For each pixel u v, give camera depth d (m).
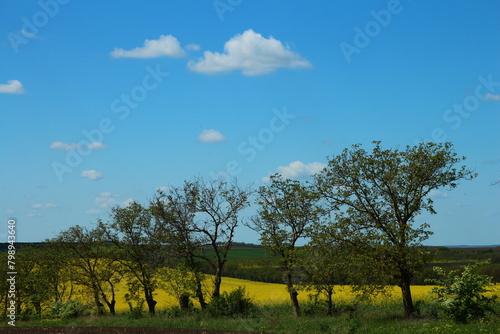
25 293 40.62
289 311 33.41
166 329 24.28
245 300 32.81
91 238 38.50
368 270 26.33
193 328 24.67
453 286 23.48
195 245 35.28
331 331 22.31
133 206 37.78
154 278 36.72
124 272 37.91
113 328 25.47
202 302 35.31
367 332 21.48
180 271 34.72
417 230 26.02
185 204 35.09
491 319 22.33
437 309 25.66
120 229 37.47
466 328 19.59
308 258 29.05
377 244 26.16
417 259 25.61
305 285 29.62
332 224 27.41
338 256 27.56
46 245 40.09
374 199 27.33
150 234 37.12
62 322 30.62
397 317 26.64
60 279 41.47
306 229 28.67
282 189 32.62
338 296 35.03
